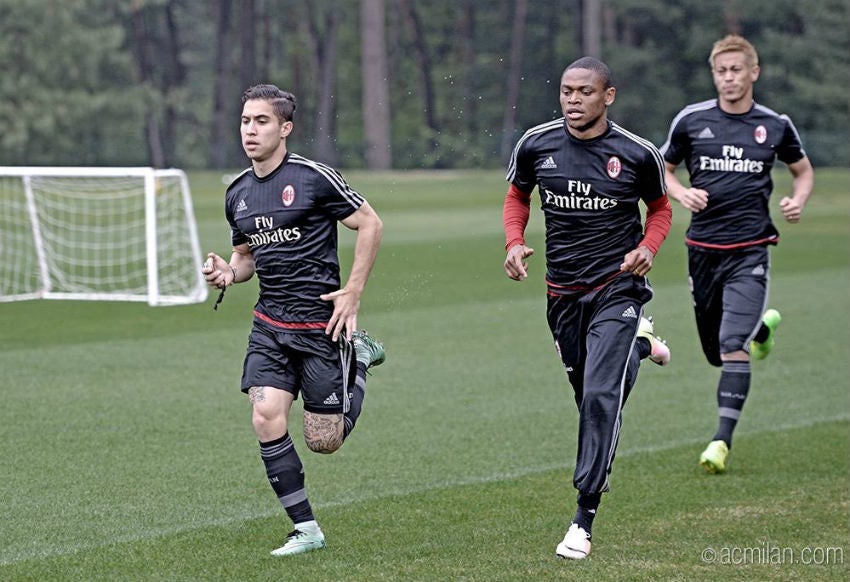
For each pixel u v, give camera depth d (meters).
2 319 34.72
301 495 14.77
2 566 14.20
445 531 15.72
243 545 15.05
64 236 54.97
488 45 166.12
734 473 18.91
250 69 162.00
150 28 177.62
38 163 146.12
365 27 137.88
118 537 15.37
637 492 17.78
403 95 166.38
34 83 142.25
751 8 150.88
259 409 14.58
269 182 14.70
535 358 28.66
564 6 163.88
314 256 14.69
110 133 151.50
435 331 32.44
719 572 14.02
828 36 150.50
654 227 15.60
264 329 14.88
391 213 70.56
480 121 161.88
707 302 20.73
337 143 139.62
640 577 13.80
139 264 48.12
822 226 65.75
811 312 35.84
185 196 39.78
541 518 16.34
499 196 81.75
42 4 141.38
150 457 19.44
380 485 18.05
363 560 14.43
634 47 158.38
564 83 15.28
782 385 25.84
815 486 18.08
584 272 15.75
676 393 25.11
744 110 20.11
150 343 30.44
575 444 20.72
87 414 22.47
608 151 15.41
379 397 24.31
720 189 20.05
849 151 136.75
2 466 18.81
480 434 21.36
